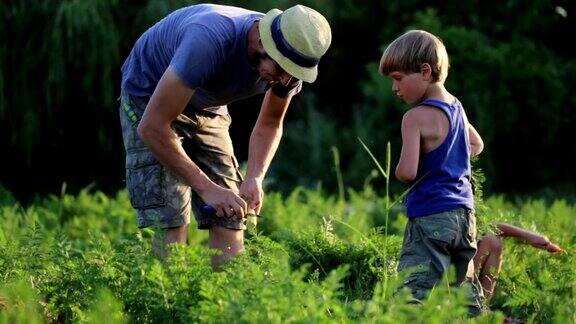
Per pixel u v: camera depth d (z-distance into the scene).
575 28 22.48
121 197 13.50
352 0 22.25
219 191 6.86
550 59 21.70
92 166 19.28
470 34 20.75
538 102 21.14
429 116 6.61
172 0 18.55
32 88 18.20
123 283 6.32
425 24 20.84
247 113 20.41
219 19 6.64
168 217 7.32
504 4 21.91
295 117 22.14
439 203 6.57
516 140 21.39
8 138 18.53
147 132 6.69
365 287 7.40
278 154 21.12
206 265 6.05
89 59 18.05
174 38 6.92
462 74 20.53
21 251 7.25
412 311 5.30
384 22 22.17
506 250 7.80
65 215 13.09
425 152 6.63
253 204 7.35
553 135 21.33
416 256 6.61
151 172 7.29
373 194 15.24
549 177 21.80
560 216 11.33
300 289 5.50
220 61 6.61
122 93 7.41
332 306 5.54
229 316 5.28
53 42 17.86
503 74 20.69
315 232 7.94
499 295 7.43
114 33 18.12
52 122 18.50
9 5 18.05
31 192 19.08
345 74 22.56
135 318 5.95
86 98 18.38
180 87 6.51
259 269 6.04
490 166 20.44
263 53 6.63
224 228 7.50
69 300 6.46
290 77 6.69
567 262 7.55
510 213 9.20
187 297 5.83
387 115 20.72
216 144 7.57
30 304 6.23
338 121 22.50
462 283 6.60
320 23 6.57
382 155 20.31
